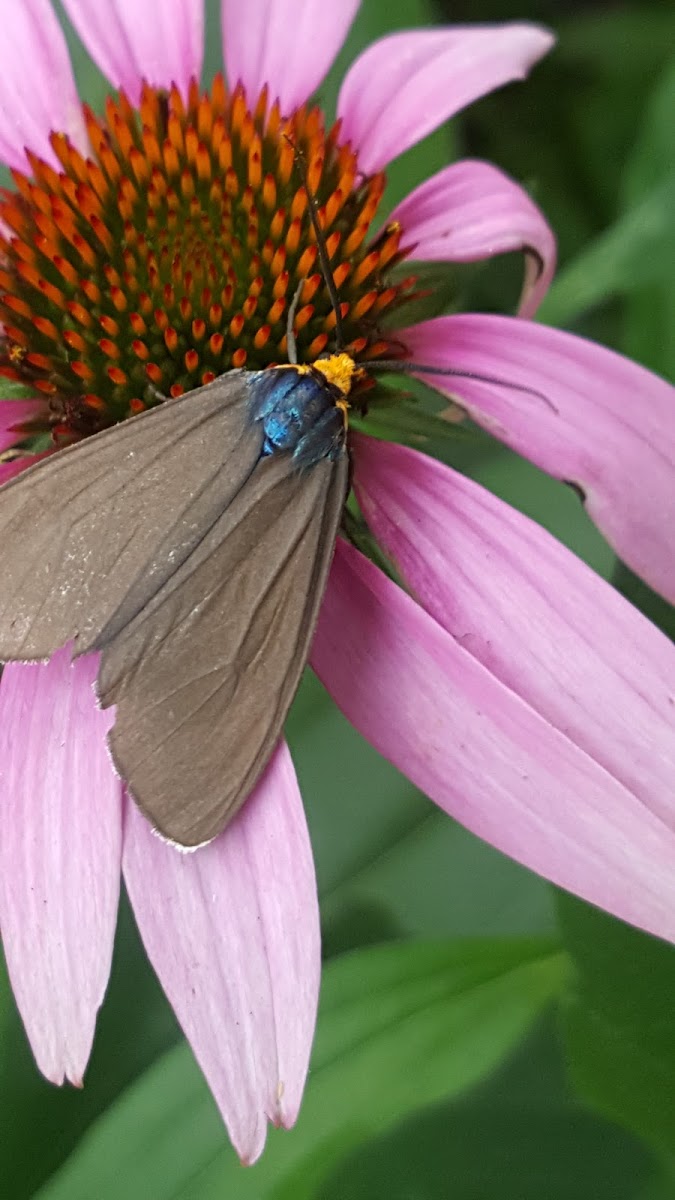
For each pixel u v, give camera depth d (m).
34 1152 0.13
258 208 0.11
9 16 0.12
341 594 0.10
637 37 0.18
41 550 0.09
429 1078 0.11
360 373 0.10
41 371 0.11
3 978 0.12
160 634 0.09
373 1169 0.13
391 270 0.11
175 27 0.12
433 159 0.14
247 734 0.09
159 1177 0.11
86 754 0.10
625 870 0.09
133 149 0.12
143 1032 0.13
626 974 0.11
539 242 0.12
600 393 0.11
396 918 0.14
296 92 0.12
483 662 0.10
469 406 0.11
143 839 0.10
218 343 0.11
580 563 0.10
